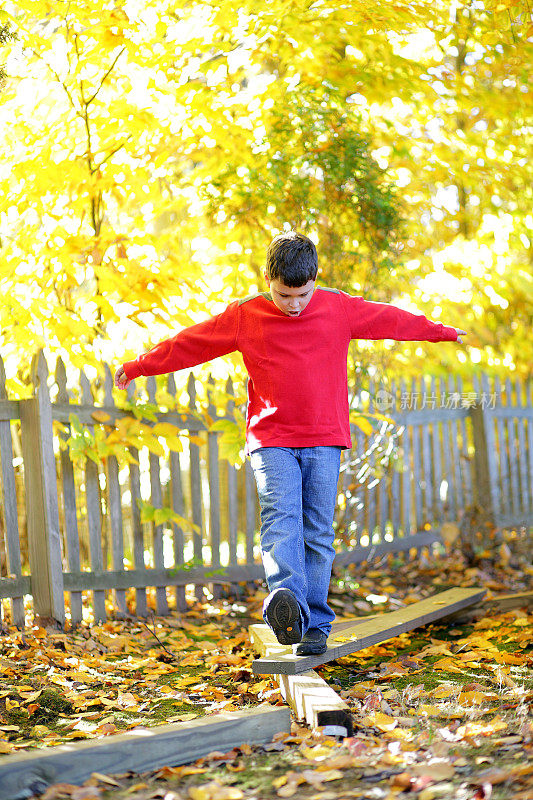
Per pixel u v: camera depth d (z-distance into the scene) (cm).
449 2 591
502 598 483
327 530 327
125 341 542
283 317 319
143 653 407
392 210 569
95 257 554
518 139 749
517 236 799
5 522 436
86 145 577
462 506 713
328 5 572
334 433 321
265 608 294
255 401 326
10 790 226
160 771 245
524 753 241
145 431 486
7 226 546
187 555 658
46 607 439
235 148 579
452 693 315
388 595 558
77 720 303
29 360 533
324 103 618
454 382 714
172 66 559
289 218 565
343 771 241
